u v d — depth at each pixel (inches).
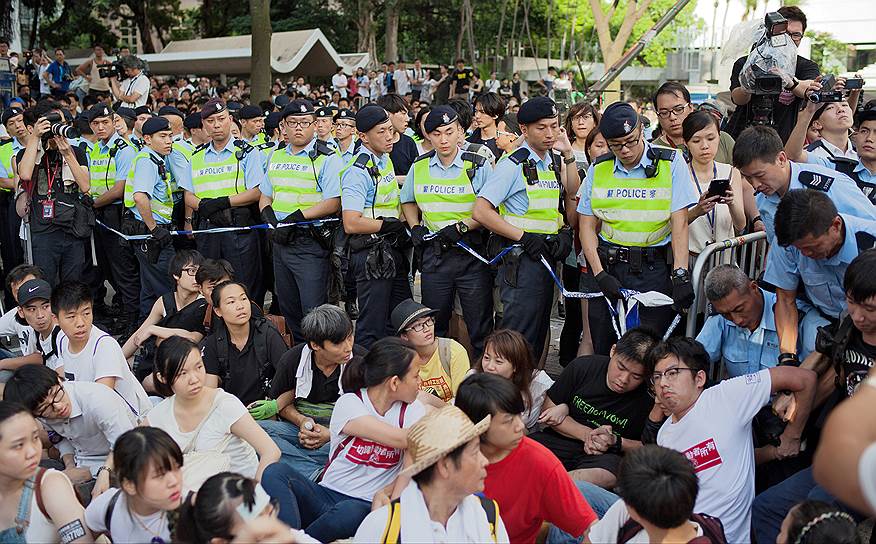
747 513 135.0
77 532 121.4
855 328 127.3
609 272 183.6
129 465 112.2
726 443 134.2
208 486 99.3
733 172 192.7
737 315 153.3
